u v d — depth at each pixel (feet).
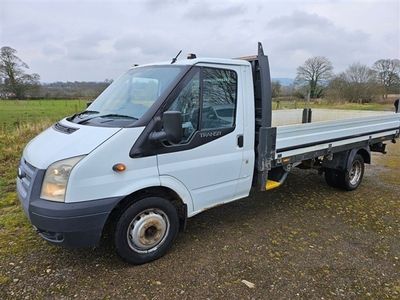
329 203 17.60
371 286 10.27
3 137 33.76
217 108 12.19
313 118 25.95
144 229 10.99
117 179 9.97
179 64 11.84
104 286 10.00
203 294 9.71
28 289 9.77
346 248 12.62
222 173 12.61
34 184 9.61
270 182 14.78
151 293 9.71
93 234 9.77
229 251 12.18
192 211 12.16
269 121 13.51
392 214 16.15
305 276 10.69
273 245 12.72
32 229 13.53
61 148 9.86
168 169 11.02
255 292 9.84
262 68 13.07
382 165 27.12
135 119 10.63
